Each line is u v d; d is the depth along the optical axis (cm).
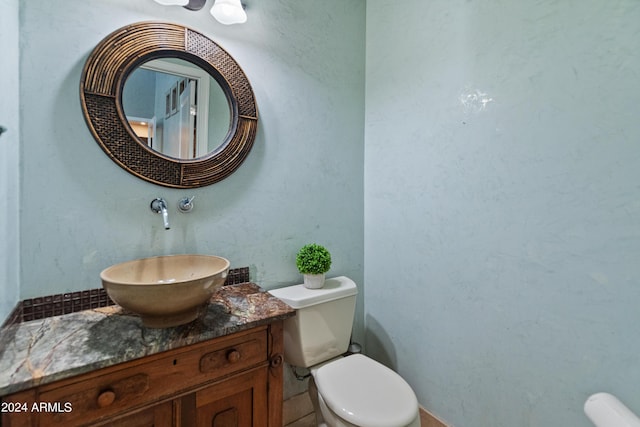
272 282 149
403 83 160
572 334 100
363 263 187
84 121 103
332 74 169
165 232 120
